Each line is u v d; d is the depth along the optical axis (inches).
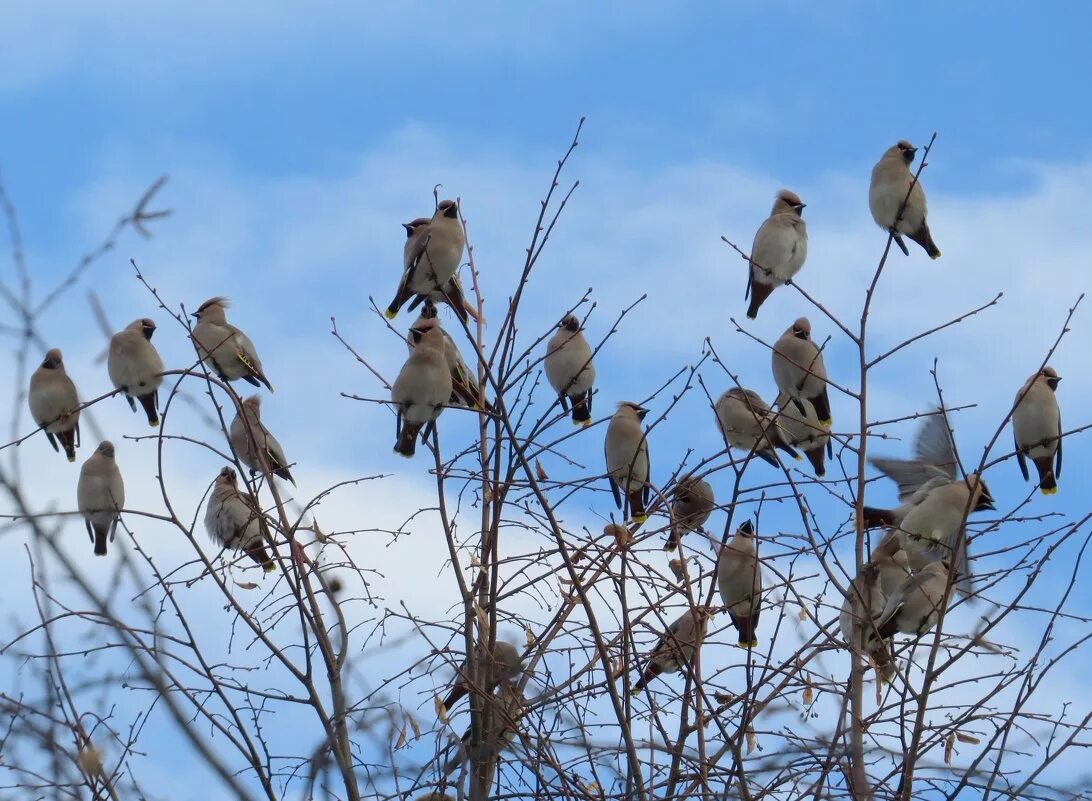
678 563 460.1
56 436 608.4
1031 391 589.0
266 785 386.3
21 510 230.4
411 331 574.2
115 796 315.9
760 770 362.0
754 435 625.0
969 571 444.1
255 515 462.0
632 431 605.0
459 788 379.6
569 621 460.8
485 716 431.8
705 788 377.7
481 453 484.7
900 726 379.6
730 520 429.7
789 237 639.1
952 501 502.3
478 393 522.3
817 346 619.2
